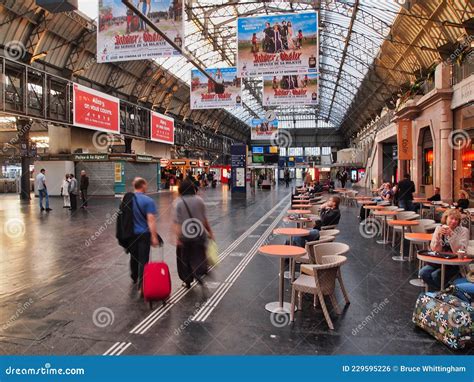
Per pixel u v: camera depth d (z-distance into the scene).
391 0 18.16
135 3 9.15
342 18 23.98
